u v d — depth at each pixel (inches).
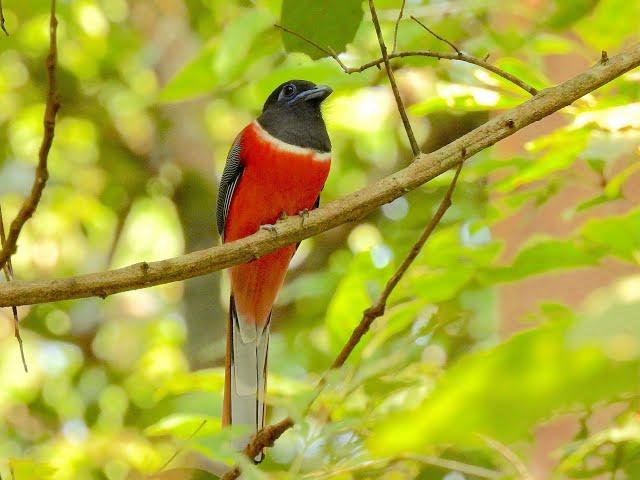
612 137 279.4
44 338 763.4
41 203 804.6
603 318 73.2
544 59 418.0
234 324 397.7
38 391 751.7
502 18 433.1
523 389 77.6
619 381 75.7
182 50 803.4
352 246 730.8
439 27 396.2
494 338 431.2
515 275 301.7
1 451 689.0
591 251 280.8
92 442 462.6
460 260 351.9
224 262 251.9
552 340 77.0
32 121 805.2
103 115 789.9
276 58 469.7
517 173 324.5
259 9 414.6
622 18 339.9
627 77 303.6
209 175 782.5
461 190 520.4
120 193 797.2
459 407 79.5
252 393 328.5
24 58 790.5
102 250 832.9
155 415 476.1
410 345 264.1
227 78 424.2
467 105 306.8
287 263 390.6
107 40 786.8
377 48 403.9
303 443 206.4
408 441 81.7
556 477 206.5
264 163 401.1
